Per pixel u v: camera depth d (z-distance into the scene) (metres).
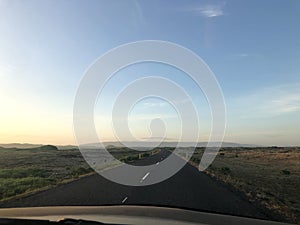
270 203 14.78
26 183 21.73
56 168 37.47
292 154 79.25
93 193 15.84
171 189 17.66
